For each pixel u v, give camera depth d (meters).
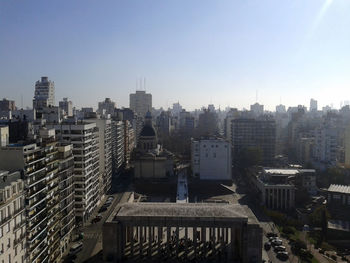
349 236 167.25
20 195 99.44
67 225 148.12
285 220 184.12
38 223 111.25
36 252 110.62
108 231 134.38
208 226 136.50
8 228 93.00
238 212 141.62
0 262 88.75
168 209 143.88
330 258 144.88
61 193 141.00
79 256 138.88
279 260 139.75
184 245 150.25
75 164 170.38
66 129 169.50
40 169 114.94
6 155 105.00
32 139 126.62
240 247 140.25
